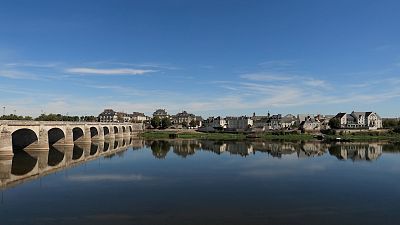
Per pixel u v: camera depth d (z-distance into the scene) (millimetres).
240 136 189250
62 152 100438
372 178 58688
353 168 70562
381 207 40156
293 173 63562
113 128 178875
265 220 34969
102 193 46375
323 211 38344
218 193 46531
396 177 59812
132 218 35469
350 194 46531
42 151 98688
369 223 34312
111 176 59625
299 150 113438
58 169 67312
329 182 54906
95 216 36125
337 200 43188
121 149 115812
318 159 87000
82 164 75188
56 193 46406
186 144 140750
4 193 46469
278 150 113000
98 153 100875
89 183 53188
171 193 46438
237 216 36219
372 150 114188
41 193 46438
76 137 141750
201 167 71188
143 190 48281
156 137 188750
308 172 64875
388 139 171875
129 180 55906
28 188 49469
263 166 73125
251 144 140750
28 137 100000
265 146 130375
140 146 129500
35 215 36531
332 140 166250
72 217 35844
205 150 112312
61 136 120500
